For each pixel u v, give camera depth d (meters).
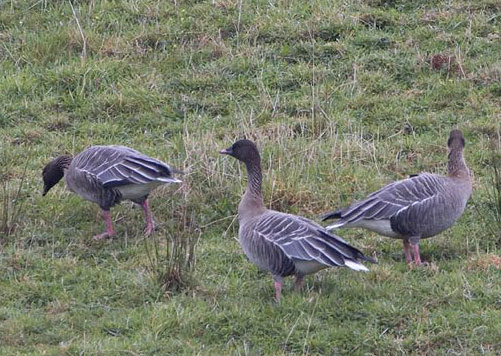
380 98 17.28
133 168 13.54
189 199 14.44
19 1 20.09
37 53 18.53
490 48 18.42
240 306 11.74
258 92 17.56
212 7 19.75
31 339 11.23
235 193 14.48
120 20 19.52
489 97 17.22
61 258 13.14
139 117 17.00
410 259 12.90
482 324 11.30
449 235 13.61
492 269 12.52
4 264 12.91
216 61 18.30
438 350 10.96
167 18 19.59
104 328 11.47
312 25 19.06
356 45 18.64
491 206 14.13
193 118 16.92
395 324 11.38
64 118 16.95
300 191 14.40
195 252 13.08
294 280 12.40
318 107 16.80
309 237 11.48
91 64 18.14
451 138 13.02
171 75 18.06
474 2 19.69
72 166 14.01
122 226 14.20
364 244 13.53
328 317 11.48
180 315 11.47
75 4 20.14
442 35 18.75
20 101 17.38
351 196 14.45
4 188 14.05
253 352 10.91
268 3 19.94
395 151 15.76
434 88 17.48
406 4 19.80
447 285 12.09
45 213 14.25
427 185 12.54
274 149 15.42
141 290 12.22
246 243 11.94
